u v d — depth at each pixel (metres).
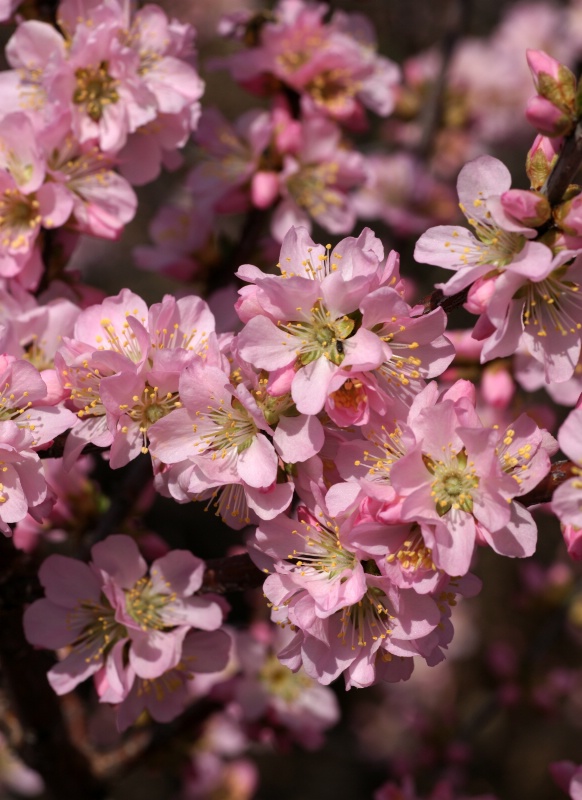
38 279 0.41
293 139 0.45
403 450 0.35
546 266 0.34
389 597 0.35
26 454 0.36
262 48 0.45
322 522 0.35
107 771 0.46
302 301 0.35
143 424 0.36
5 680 0.41
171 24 0.43
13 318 0.40
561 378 0.36
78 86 0.40
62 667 0.38
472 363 0.44
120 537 0.38
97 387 0.36
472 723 0.61
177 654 0.37
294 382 0.35
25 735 0.43
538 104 0.35
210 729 0.53
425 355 0.35
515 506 0.35
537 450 0.35
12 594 0.39
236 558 0.38
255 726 0.48
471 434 0.34
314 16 0.45
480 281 0.35
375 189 0.63
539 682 0.61
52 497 0.36
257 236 0.46
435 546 0.34
